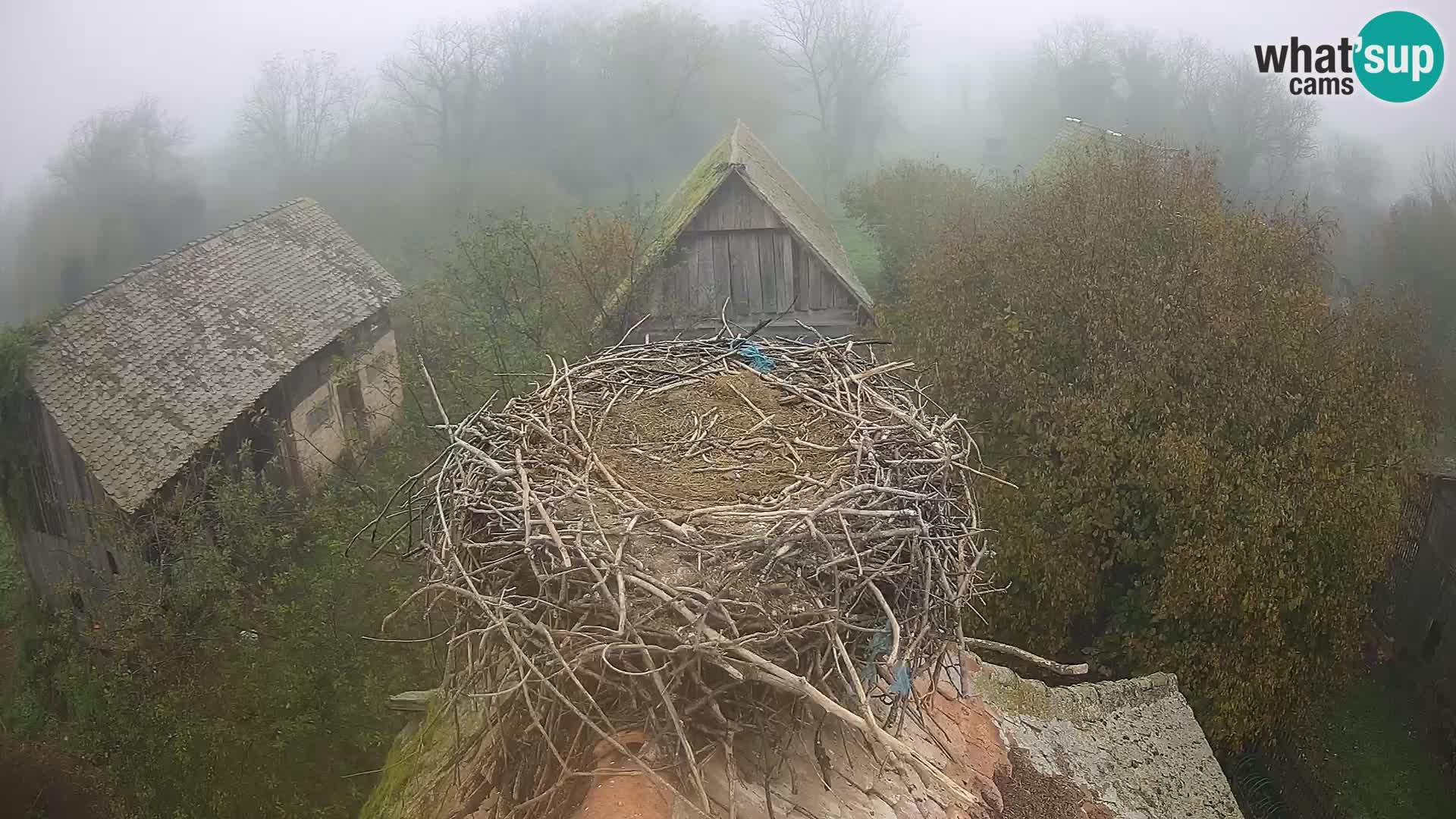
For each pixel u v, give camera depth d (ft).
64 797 34.42
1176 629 33.53
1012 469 35.32
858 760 13.66
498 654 12.06
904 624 11.69
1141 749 19.48
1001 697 19.56
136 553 37.37
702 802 10.85
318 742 33.35
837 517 11.76
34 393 40.88
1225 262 33.42
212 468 40.47
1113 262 35.09
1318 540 30.60
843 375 16.76
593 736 11.68
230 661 34.63
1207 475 30.68
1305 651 32.78
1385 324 35.60
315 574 36.45
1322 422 31.09
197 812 31.94
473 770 14.38
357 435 55.36
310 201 65.57
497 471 12.72
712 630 10.12
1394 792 38.24
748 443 14.65
